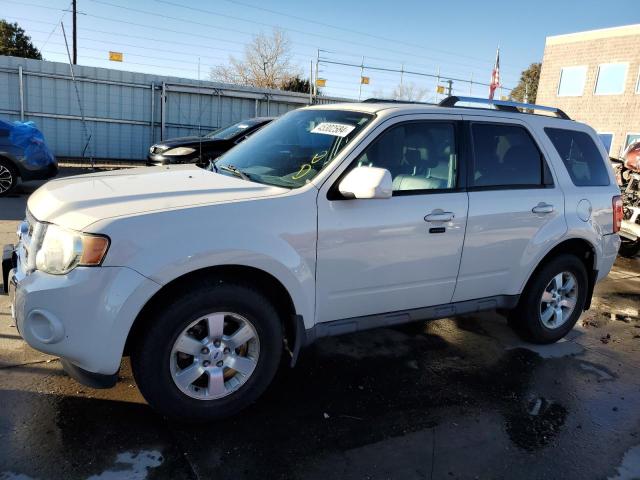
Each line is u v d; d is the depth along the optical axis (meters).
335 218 3.22
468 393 3.66
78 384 3.36
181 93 19.59
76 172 15.29
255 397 3.16
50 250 2.69
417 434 3.13
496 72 19.75
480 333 4.78
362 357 4.12
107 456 2.71
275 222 3.02
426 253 3.60
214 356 2.97
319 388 3.59
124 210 2.75
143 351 2.78
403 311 3.69
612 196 4.68
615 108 25.09
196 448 2.84
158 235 2.70
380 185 3.02
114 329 2.63
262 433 3.02
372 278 3.43
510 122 4.14
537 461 2.95
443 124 3.78
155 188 3.13
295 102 21.69
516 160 4.12
